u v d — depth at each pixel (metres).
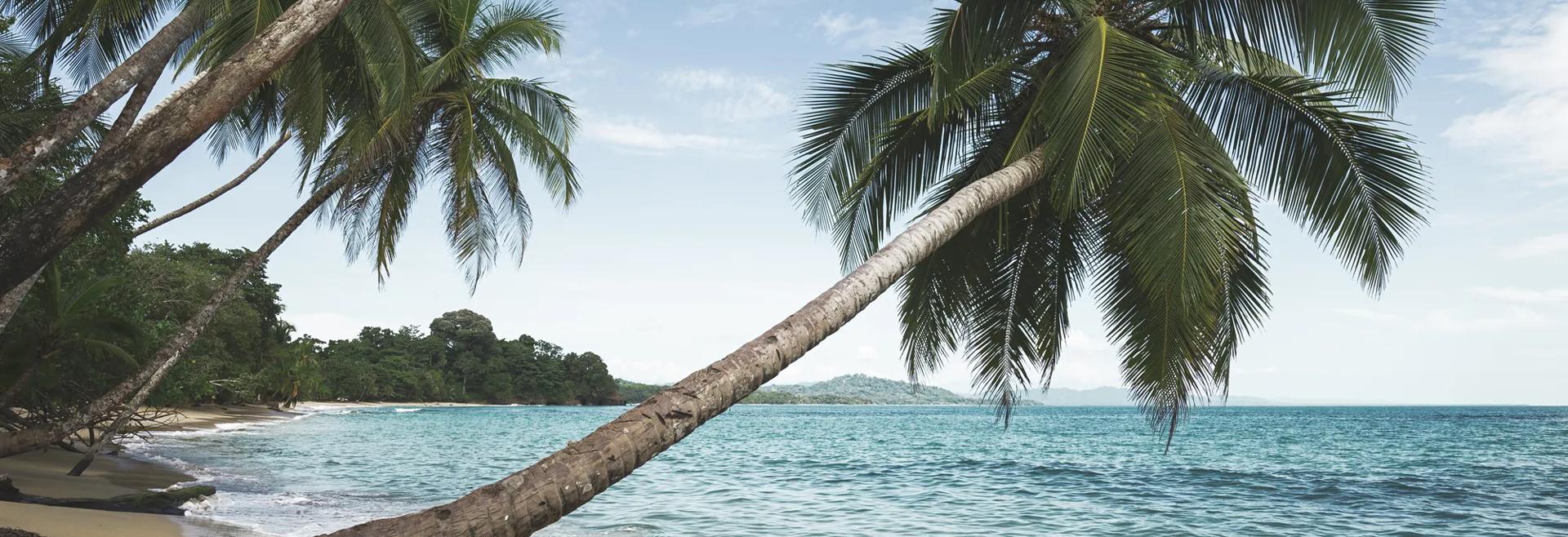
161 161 3.36
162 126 3.35
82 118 4.53
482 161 16.23
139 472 18.83
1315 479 24.33
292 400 77.25
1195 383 6.89
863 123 9.53
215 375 43.00
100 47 9.70
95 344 9.75
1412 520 16.33
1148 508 17.55
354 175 14.12
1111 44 6.73
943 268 9.79
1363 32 7.38
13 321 13.31
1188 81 8.41
